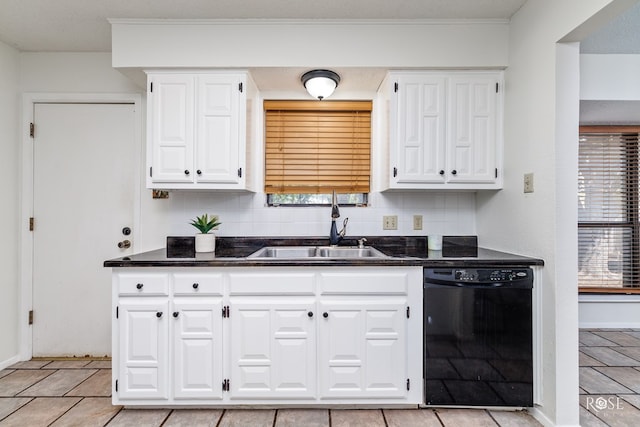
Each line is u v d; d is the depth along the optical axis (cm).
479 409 175
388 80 209
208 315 170
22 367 225
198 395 170
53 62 240
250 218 242
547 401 163
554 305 160
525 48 183
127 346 170
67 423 163
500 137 206
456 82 205
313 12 192
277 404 173
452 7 188
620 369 224
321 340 171
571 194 161
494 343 169
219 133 202
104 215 242
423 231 243
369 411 173
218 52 198
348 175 246
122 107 243
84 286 242
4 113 229
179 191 240
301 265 170
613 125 306
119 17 195
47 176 241
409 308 171
